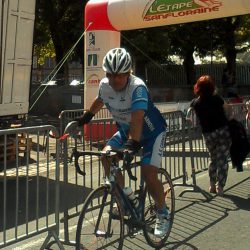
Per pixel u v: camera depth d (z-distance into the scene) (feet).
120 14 39.81
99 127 19.60
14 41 28.68
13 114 29.53
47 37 82.43
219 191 22.89
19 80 29.73
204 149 28.04
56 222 15.47
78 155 13.76
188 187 24.22
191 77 100.17
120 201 14.11
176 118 24.26
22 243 16.52
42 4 74.28
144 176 14.80
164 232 15.69
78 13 73.36
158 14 38.37
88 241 14.28
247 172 28.43
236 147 22.90
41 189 23.59
